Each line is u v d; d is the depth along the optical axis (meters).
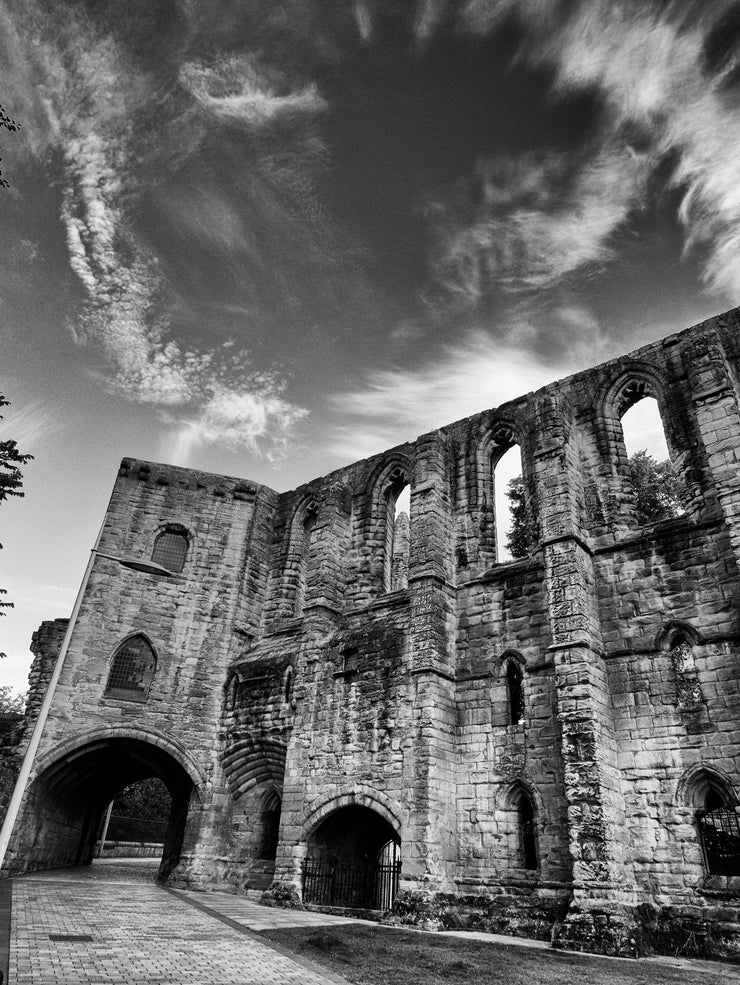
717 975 13.77
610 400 25.66
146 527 34.62
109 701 30.38
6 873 26.59
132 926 16.19
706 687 19.34
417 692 23.38
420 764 22.17
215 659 32.50
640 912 17.59
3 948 12.34
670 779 18.86
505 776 21.78
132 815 68.50
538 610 23.52
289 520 36.47
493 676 23.53
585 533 23.55
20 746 29.47
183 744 30.41
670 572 21.28
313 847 25.00
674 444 23.03
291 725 28.56
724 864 18.45
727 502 19.77
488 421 28.62
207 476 36.62
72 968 11.23
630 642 21.03
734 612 19.67
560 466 23.47
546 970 13.46
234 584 34.25
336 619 29.41
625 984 12.39
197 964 12.34
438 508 27.02
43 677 32.44
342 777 24.91
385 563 30.95
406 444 32.19
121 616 32.16
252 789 29.73
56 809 31.25
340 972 12.55
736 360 22.97
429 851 20.81
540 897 19.19
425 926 19.47
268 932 16.55
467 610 25.33
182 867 28.34
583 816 18.22
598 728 19.31
